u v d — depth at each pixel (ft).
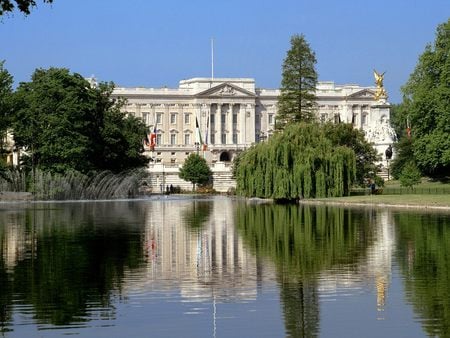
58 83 384.88
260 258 136.46
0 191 375.66
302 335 81.97
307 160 327.47
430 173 425.69
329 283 109.81
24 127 380.37
